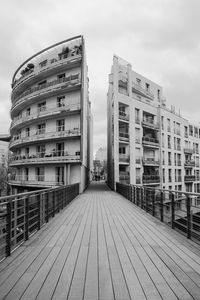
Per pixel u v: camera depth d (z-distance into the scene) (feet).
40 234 20.39
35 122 93.40
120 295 9.91
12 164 101.60
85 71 90.99
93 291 10.23
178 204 23.07
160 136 115.65
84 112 86.99
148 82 123.75
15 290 10.29
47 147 89.10
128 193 53.21
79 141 81.66
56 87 83.15
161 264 13.38
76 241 18.16
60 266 13.03
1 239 16.16
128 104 102.01
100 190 91.76
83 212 33.50
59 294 9.97
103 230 22.00
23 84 100.37
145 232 21.25
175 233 20.88
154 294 10.00
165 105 136.67
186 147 143.02
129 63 112.57
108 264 13.37
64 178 80.79
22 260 13.96
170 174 123.24
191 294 10.01
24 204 18.44
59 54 90.43
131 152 100.53
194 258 14.38
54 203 30.30
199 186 153.58
